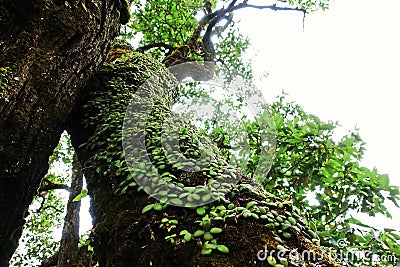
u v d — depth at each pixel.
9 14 3.10
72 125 4.77
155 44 10.66
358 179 4.62
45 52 3.32
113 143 3.90
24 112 2.99
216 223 2.47
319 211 4.75
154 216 2.70
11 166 2.93
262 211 2.59
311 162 4.82
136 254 2.59
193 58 9.79
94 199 3.56
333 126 4.88
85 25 3.83
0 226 3.26
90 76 4.75
